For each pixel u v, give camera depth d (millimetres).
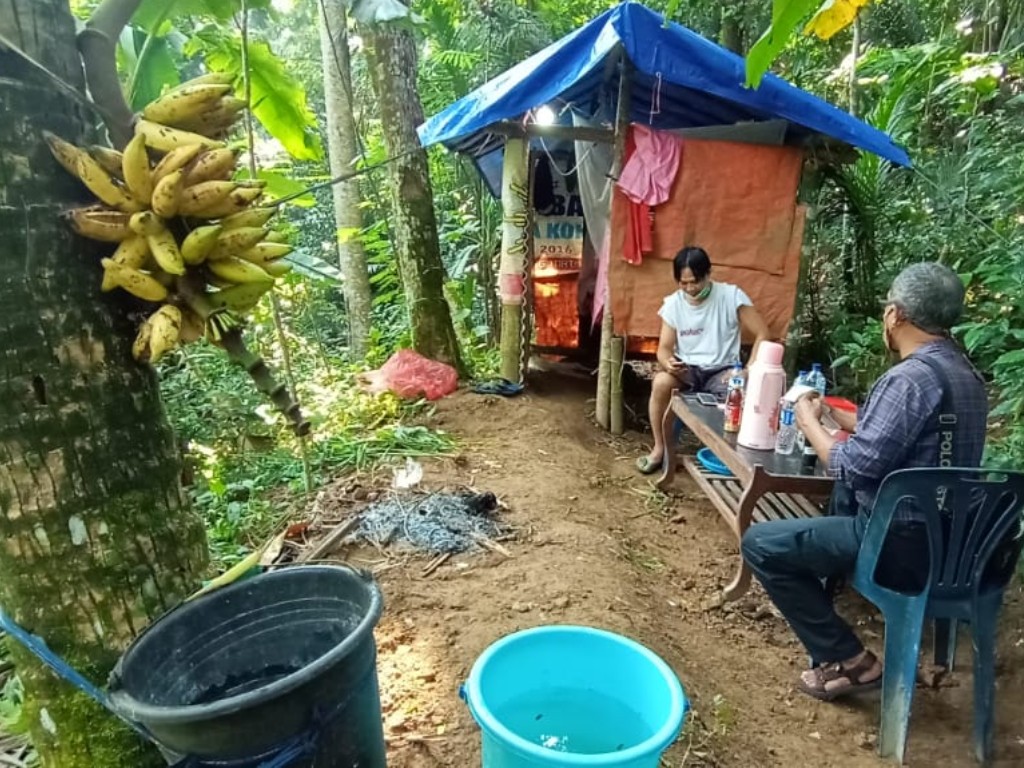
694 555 3752
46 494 1335
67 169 1307
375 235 7344
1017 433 3645
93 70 1386
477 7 7516
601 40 4418
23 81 1251
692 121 5840
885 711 2457
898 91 6398
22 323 1274
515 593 2895
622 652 1799
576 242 6754
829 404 3352
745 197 5066
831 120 4742
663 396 4555
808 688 2740
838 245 6934
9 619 1318
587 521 3729
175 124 1474
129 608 1442
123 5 1406
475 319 8039
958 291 2404
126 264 1333
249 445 4648
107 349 1390
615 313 5242
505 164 5453
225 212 1415
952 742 2551
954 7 7453
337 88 7402
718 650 2945
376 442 4625
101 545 1394
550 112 6105
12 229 1253
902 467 2416
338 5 7105
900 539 2404
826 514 3271
